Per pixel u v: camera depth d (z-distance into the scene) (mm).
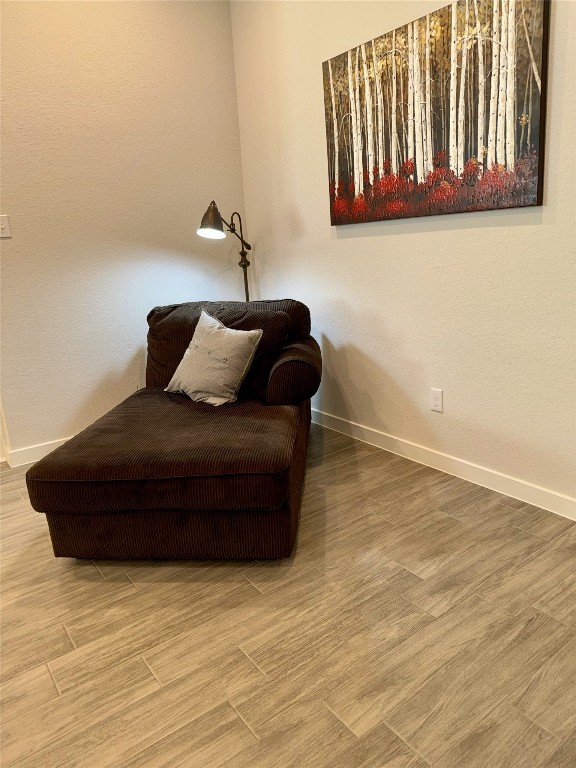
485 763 1188
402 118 2316
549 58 1803
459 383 2402
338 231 2846
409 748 1230
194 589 1839
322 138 2793
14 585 1920
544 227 1944
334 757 1222
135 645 1603
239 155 3459
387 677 1428
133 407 2445
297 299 3273
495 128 1987
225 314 2723
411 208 2385
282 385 2350
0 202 2705
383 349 2748
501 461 2312
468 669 1436
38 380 2965
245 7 3088
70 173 2875
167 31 3047
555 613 1614
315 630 1611
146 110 3057
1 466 2980
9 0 2572
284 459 1808
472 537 2021
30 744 1307
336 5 2512
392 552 1961
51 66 2730
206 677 1468
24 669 1535
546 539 1979
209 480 1805
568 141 1812
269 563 1949
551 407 2076
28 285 2848
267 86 3084
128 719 1355
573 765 1173
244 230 3578
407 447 2744
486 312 2217
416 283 2482
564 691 1353
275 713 1343
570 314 1938
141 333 3264
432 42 2123
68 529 1956
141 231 3162
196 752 1258
